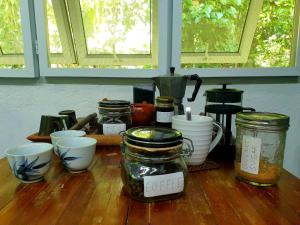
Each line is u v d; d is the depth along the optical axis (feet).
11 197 1.51
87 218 1.29
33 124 3.86
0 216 1.30
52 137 2.06
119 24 3.60
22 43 3.61
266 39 3.69
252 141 1.67
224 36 3.64
